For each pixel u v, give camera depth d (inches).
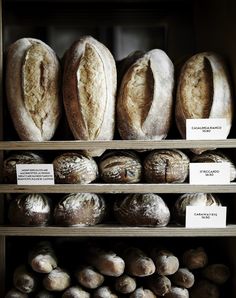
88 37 39.1
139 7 49.7
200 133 36.2
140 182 38.8
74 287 36.4
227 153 40.1
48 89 37.6
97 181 39.1
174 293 36.5
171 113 38.2
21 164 36.6
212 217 36.7
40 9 49.5
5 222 38.7
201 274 39.2
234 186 36.2
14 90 37.3
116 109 38.1
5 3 49.1
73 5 49.6
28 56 37.8
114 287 36.7
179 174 36.7
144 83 37.8
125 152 38.6
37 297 36.3
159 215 36.3
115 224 37.8
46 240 43.7
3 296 37.5
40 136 37.2
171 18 50.0
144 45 50.0
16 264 41.5
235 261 38.1
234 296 38.3
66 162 36.5
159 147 35.9
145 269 35.3
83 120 36.0
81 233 36.4
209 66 38.3
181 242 44.7
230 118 37.4
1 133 37.7
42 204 37.4
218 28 42.0
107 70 37.4
